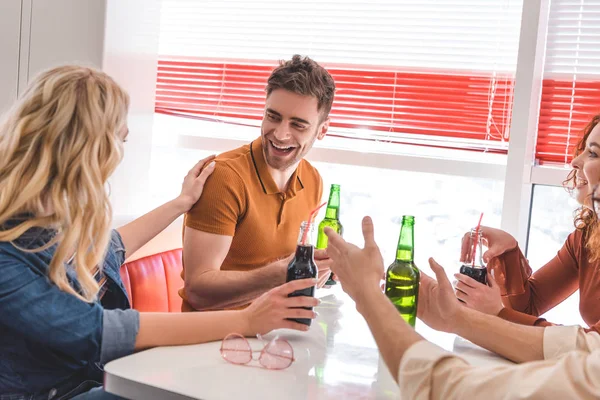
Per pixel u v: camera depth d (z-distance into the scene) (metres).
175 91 2.76
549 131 2.36
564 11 2.32
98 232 1.28
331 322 1.54
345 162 2.56
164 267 2.17
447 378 1.01
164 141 2.80
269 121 1.91
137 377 1.11
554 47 2.34
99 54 2.37
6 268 1.19
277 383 1.13
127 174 2.55
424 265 2.60
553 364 0.98
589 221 1.93
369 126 2.53
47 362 1.31
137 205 2.62
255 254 1.93
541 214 2.45
